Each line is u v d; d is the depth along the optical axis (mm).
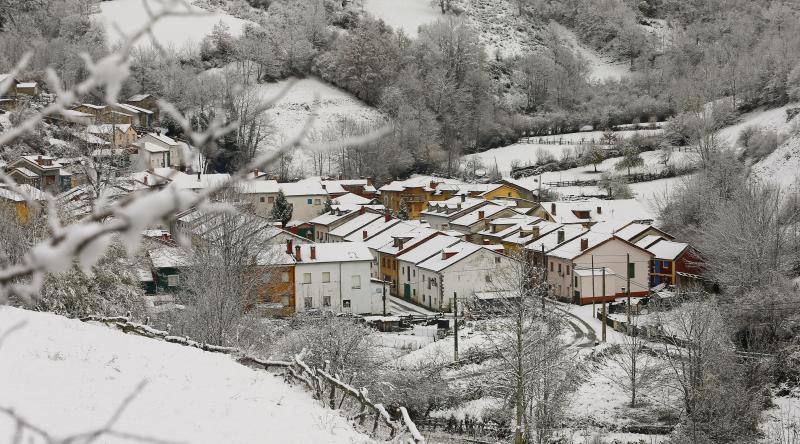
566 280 68938
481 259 66750
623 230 74000
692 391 39188
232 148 103688
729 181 72938
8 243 30516
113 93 2410
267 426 17109
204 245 40844
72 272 34406
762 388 41031
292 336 41469
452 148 124375
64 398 16625
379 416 20594
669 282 68000
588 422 41562
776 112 114000
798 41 128625
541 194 100750
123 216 2223
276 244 67688
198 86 119125
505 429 39625
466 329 56188
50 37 119875
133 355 22703
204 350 27719
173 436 15125
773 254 51750
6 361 19000
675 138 116188
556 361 40750
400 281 74688
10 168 62531
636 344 46906
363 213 91375
